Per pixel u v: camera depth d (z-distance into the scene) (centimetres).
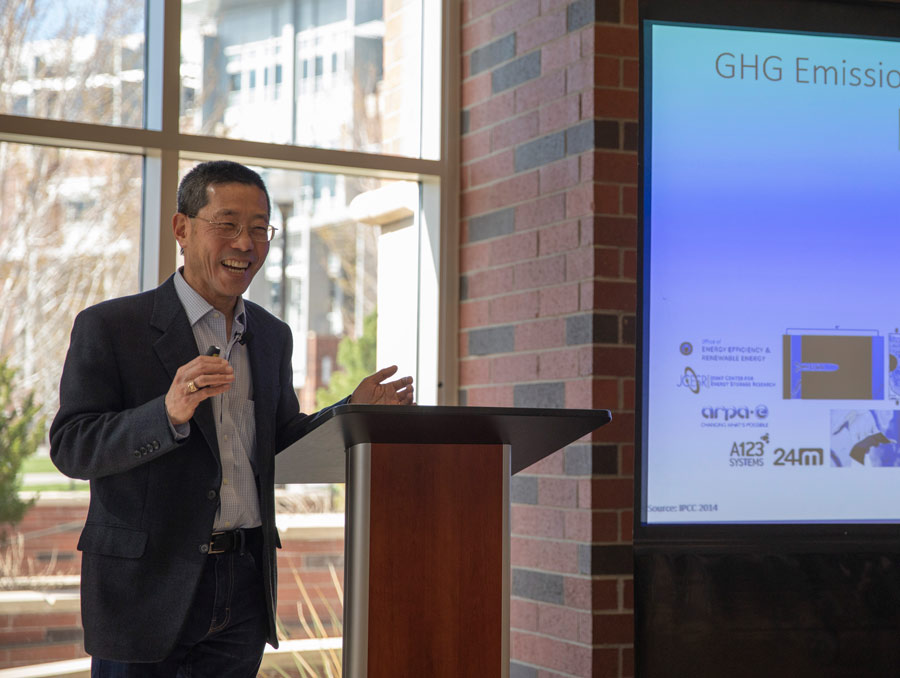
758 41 351
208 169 232
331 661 386
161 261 362
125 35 365
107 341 224
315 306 394
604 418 180
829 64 354
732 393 342
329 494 391
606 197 336
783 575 341
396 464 189
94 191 362
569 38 350
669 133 345
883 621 345
